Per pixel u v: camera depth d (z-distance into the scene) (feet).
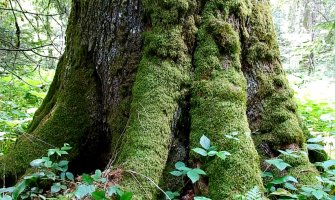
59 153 9.20
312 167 9.54
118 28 10.67
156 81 9.82
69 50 11.97
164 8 10.25
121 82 10.55
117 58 10.64
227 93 9.58
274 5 36.06
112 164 9.55
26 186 9.46
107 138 10.98
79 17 11.80
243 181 8.41
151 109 9.52
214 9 10.39
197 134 9.30
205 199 7.65
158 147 9.09
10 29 21.58
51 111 11.80
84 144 11.04
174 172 8.59
